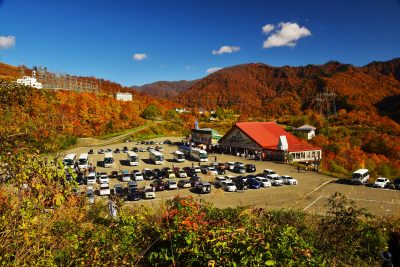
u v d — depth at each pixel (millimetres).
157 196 29500
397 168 58969
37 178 4406
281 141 47969
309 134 84438
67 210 5090
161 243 6180
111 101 104062
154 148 63438
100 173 38188
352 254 6980
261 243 4941
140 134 89688
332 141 77062
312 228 8133
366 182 34688
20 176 4289
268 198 27953
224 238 5273
